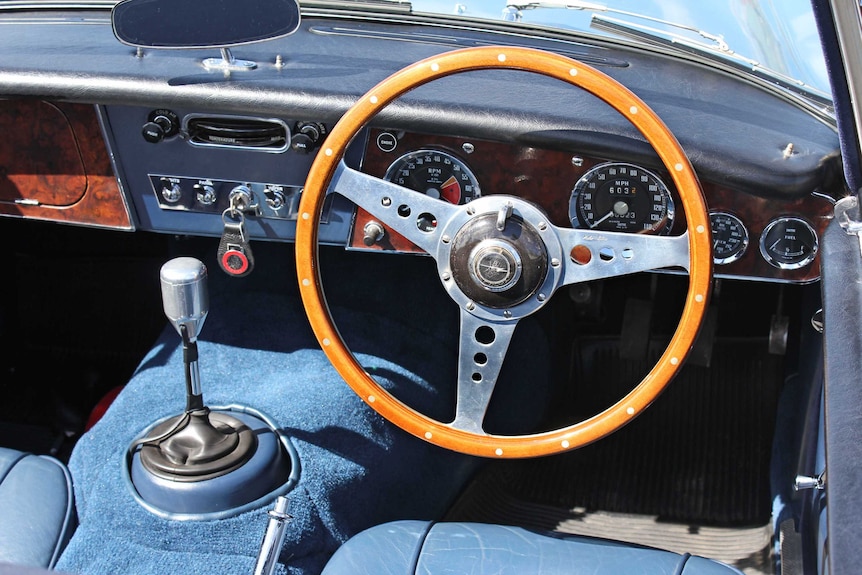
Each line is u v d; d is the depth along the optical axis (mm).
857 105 1359
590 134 1549
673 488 2246
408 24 2086
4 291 2465
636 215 1646
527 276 1491
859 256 1399
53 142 1759
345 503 1649
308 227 1509
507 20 2072
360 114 1437
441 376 2039
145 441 1555
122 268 2498
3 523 1502
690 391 2447
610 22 2041
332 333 1565
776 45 2002
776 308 2389
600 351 2488
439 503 1957
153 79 1650
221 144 1710
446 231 1521
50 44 1873
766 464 2293
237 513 1497
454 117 1573
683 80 1919
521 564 1451
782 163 1562
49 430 2334
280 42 1928
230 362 1912
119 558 1479
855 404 1265
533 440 1549
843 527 1174
